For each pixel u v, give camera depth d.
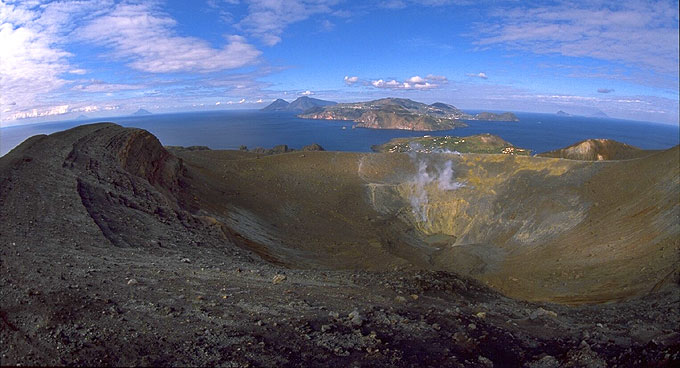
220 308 8.27
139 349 5.98
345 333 7.66
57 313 6.72
